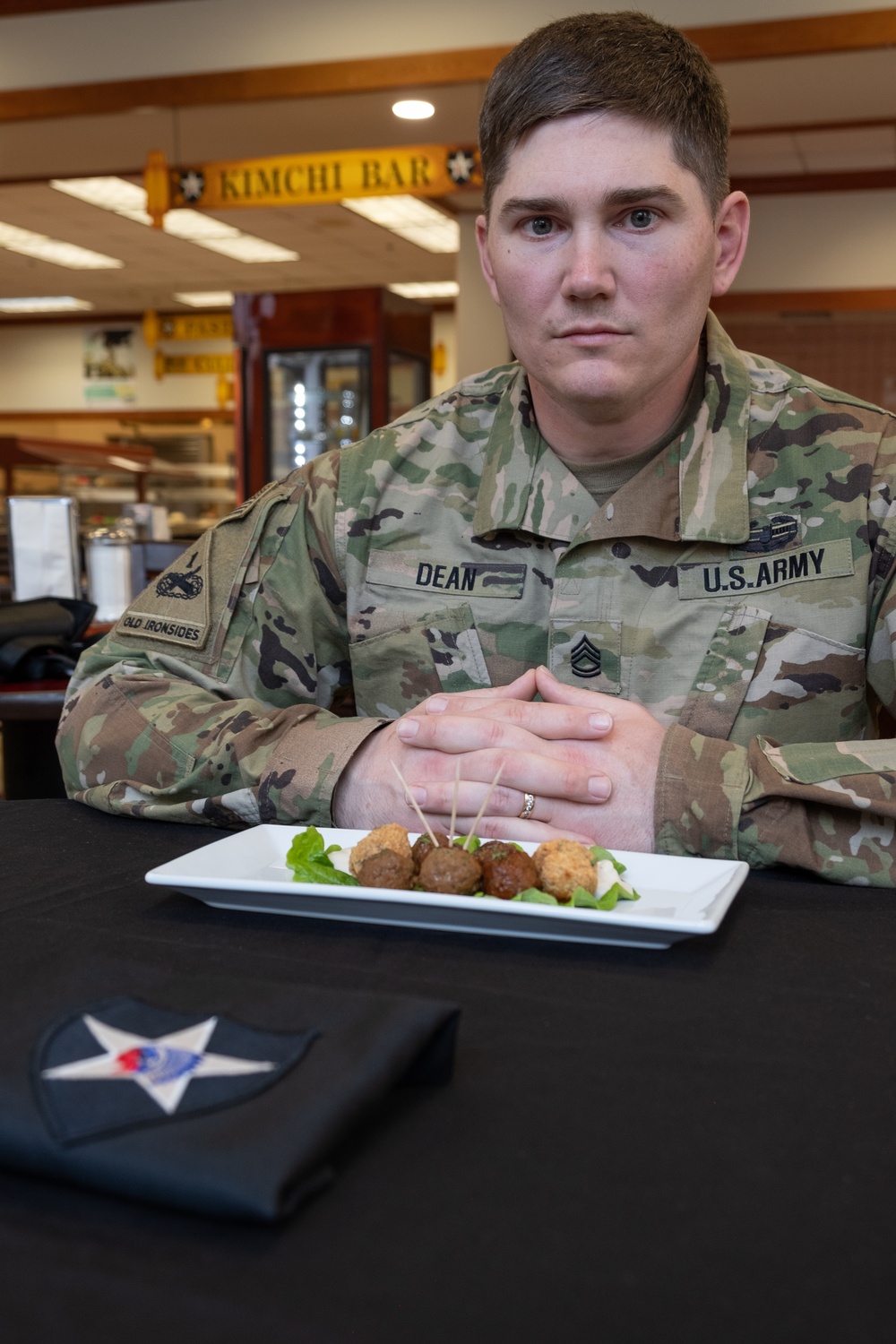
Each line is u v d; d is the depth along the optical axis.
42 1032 0.52
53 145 6.98
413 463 1.40
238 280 12.75
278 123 6.43
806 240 8.59
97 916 0.82
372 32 5.68
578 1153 0.50
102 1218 0.43
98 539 2.94
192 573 1.35
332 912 0.81
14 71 6.17
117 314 14.92
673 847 0.95
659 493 1.27
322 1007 0.54
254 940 0.77
